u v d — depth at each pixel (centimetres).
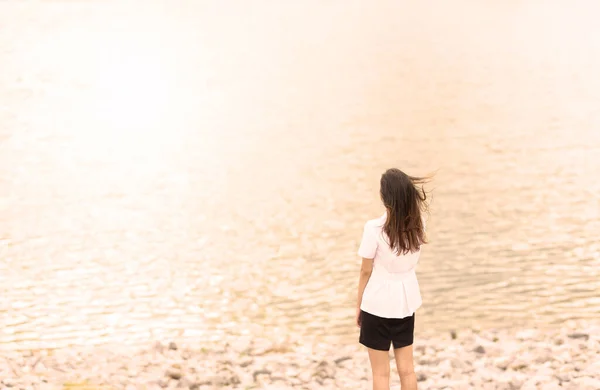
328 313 898
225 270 1057
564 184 1405
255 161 1653
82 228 1250
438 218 1234
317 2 4316
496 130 1830
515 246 1099
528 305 886
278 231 1220
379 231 519
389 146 1723
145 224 1267
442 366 691
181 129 1970
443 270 1013
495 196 1345
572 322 823
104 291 987
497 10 4000
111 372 701
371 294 526
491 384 639
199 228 1244
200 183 1505
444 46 3031
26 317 901
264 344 785
